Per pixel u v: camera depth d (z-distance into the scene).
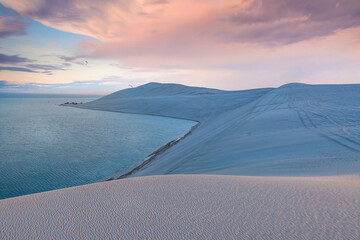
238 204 2.45
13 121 52.69
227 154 11.88
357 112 20.84
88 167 17.14
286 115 22.62
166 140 27.58
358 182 3.47
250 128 19.11
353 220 1.87
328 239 1.56
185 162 12.62
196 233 1.75
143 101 87.62
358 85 53.12
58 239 1.76
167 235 1.74
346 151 8.26
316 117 19.72
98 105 105.50
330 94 41.53
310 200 2.47
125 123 46.66
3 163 18.36
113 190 3.39
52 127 41.47
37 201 2.92
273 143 12.01
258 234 1.69
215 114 52.78
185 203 2.57
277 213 2.12
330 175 4.86
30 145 25.70
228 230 1.78
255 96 67.62
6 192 12.48
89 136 31.38
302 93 46.53
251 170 7.17
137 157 19.69
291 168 6.68
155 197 2.90
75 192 3.37
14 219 2.26
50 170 16.48
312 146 9.89
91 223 2.07
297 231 1.71
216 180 3.94
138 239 1.69
